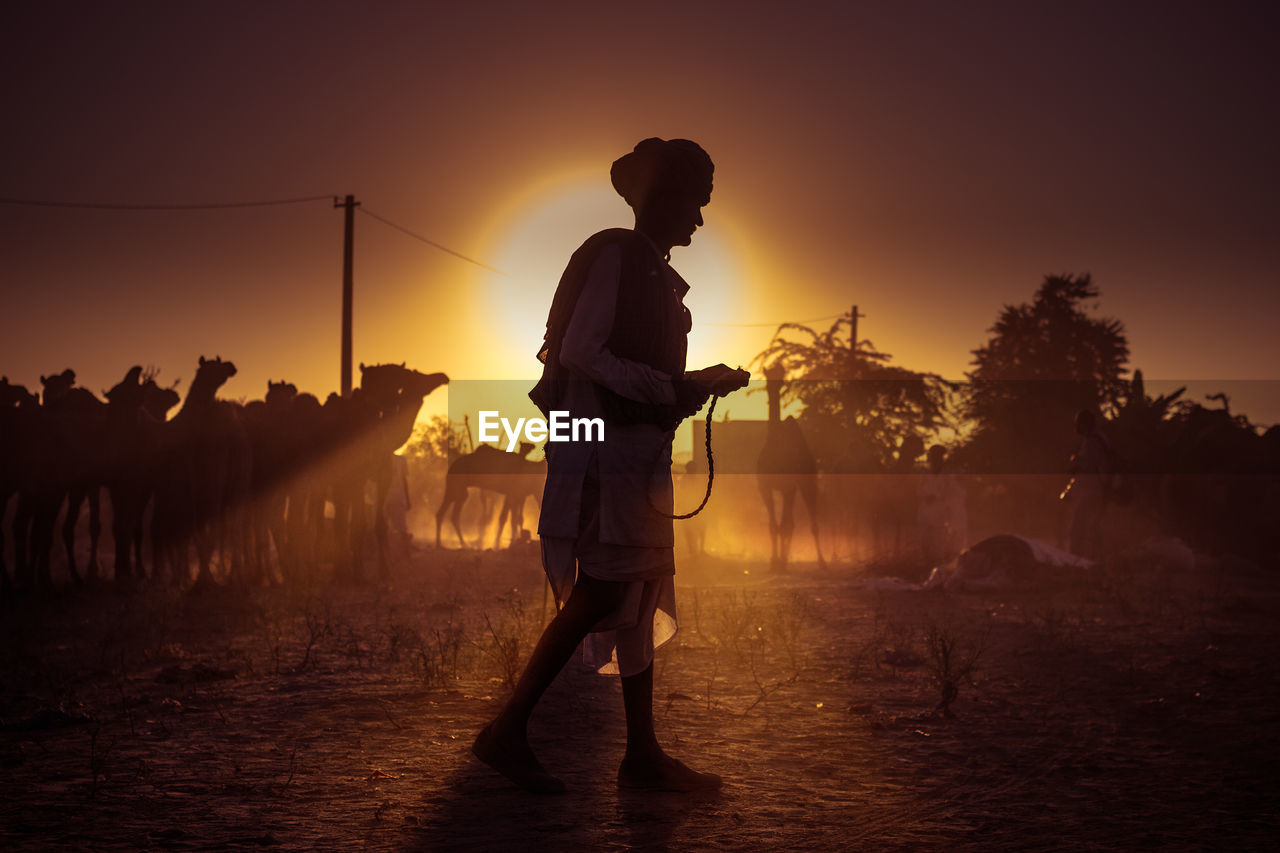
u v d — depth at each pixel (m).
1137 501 17.66
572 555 3.83
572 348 3.71
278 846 3.24
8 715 5.23
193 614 10.01
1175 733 5.07
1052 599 11.11
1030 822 3.65
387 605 10.63
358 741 4.67
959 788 4.09
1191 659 7.13
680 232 4.06
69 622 9.54
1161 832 3.56
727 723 5.16
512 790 3.88
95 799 3.74
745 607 10.12
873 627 8.87
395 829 3.41
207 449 12.30
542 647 3.87
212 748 4.54
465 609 10.23
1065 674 6.62
